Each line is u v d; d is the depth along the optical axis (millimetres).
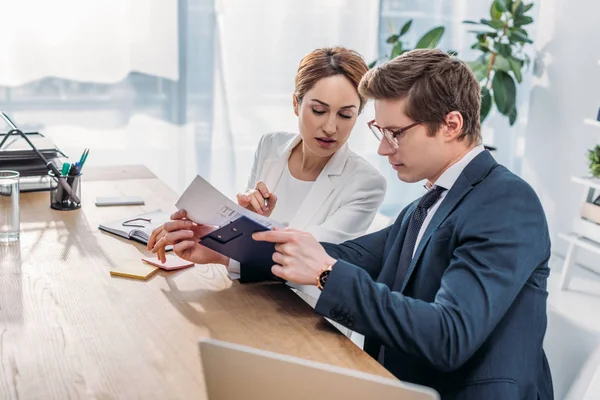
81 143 3824
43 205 2135
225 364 964
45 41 3637
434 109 1378
